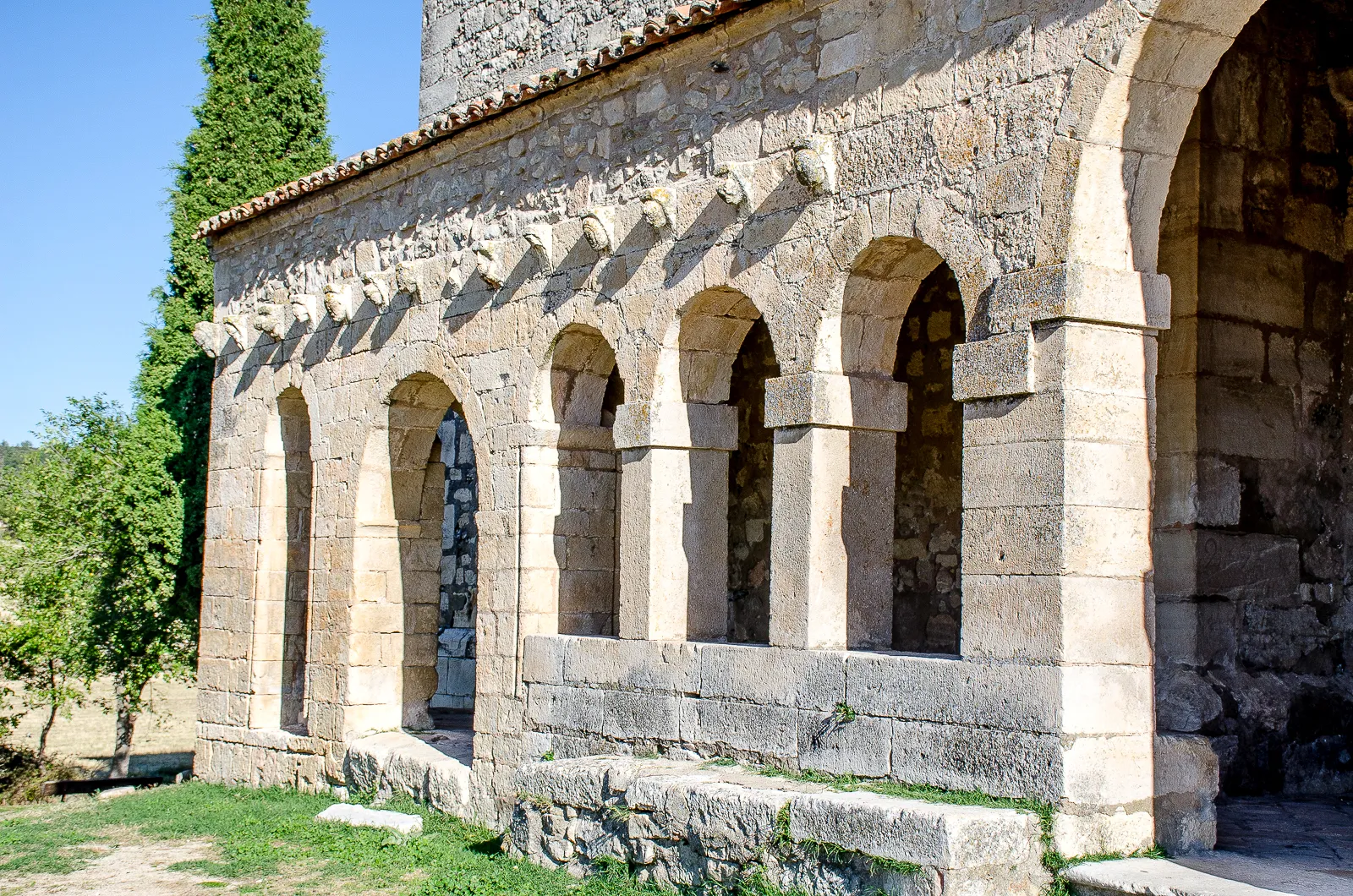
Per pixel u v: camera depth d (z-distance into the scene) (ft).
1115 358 29.66
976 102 31.65
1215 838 30.01
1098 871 27.09
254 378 59.52
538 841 36.58
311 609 53.52
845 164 34.71
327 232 55.72
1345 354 39.40
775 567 35.37
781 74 36.96
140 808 51.49
